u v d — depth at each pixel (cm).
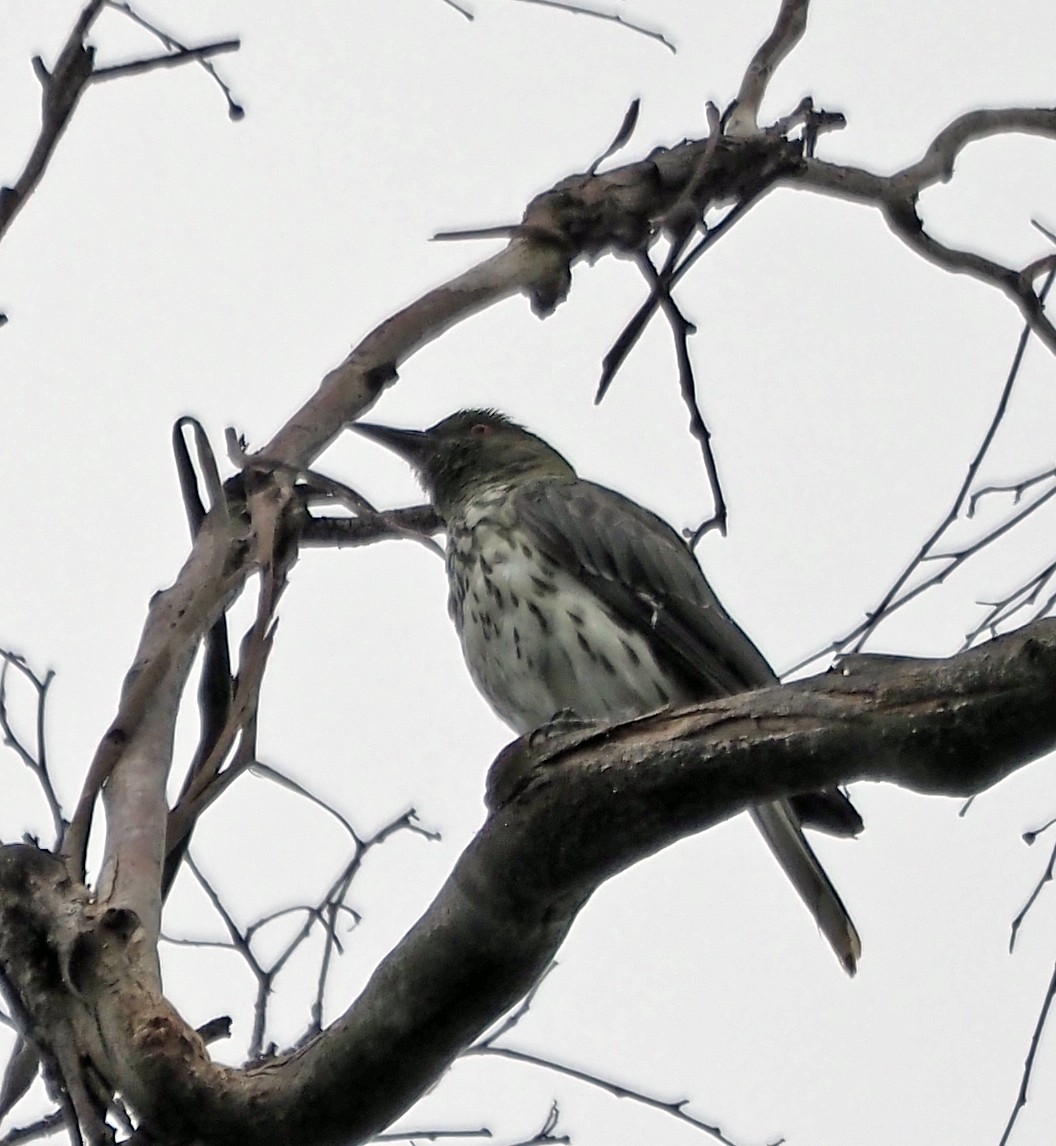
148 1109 668
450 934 680
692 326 925
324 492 955
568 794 660
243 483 858
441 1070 699
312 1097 680
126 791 695
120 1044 661
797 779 634
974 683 589
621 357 898
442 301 976
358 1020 685
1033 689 577
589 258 1042
